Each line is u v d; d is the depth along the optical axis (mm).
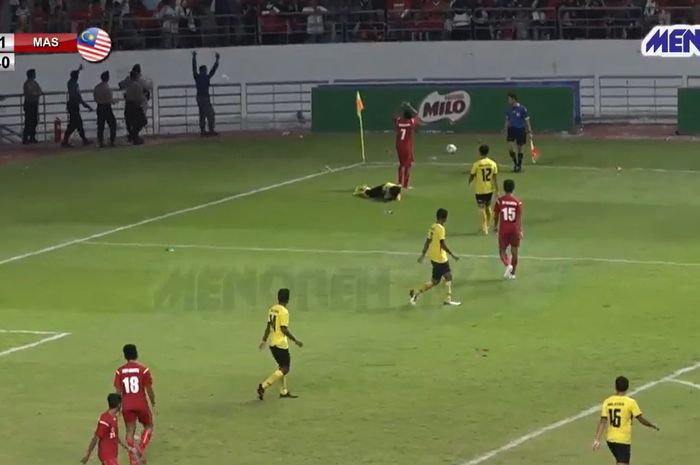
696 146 143000
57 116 161000
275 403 66312
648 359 72000
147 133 162750
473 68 164500
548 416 63531
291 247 99938
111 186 126312
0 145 153625
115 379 59062
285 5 170000
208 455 59375
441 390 67625
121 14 167625
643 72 162000
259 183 126000
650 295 85000
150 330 79812
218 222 109312
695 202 114812
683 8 161250
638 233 103125
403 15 167500
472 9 165750
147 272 93500
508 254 96312
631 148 142125
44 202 119312
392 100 154625
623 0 166500
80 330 80000
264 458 58875
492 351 74000
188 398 67250
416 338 76812
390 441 60656
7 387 69625
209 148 148000
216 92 166250
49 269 95062
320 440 61000
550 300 84250
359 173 130125
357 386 68562
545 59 163500
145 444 58594
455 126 153125
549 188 121688
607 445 58000
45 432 62938
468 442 60312
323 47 165750
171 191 123125
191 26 167500
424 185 123375
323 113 156875
